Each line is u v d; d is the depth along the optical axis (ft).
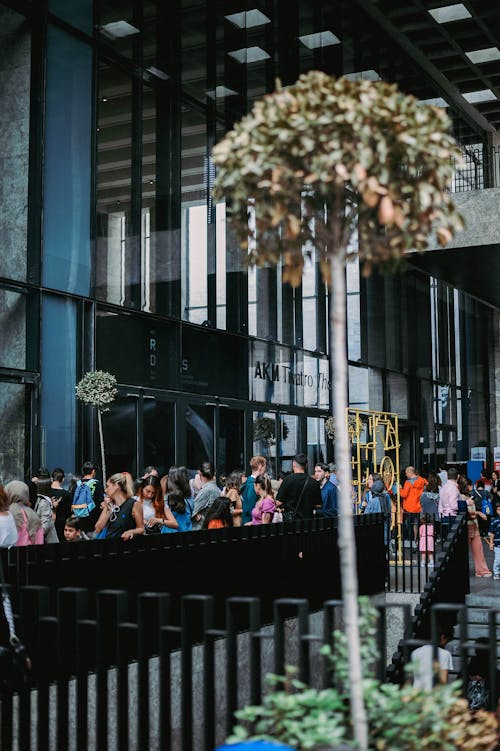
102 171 54.70
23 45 50.14
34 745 23.20
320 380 77.36
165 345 59.36
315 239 15.12
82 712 19.52
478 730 14.44
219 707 29.89
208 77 65.05
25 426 48.19
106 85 55.62
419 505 57.36
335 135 13.66
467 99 104.17
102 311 53.98
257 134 13.88
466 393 112.27
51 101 51.16
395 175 14.10
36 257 49.44
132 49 57.77
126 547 27.17
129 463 55.16
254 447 67.67
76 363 51.67
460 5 81.97
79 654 19.21
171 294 59.88
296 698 14.15
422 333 99.25
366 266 15.19
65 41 52.37
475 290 64.75
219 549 31.60
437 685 15.33
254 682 15.96
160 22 60.70
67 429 50.60
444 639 27.78
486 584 46.78
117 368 54.95
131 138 57.26
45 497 32.58
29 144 50.03
